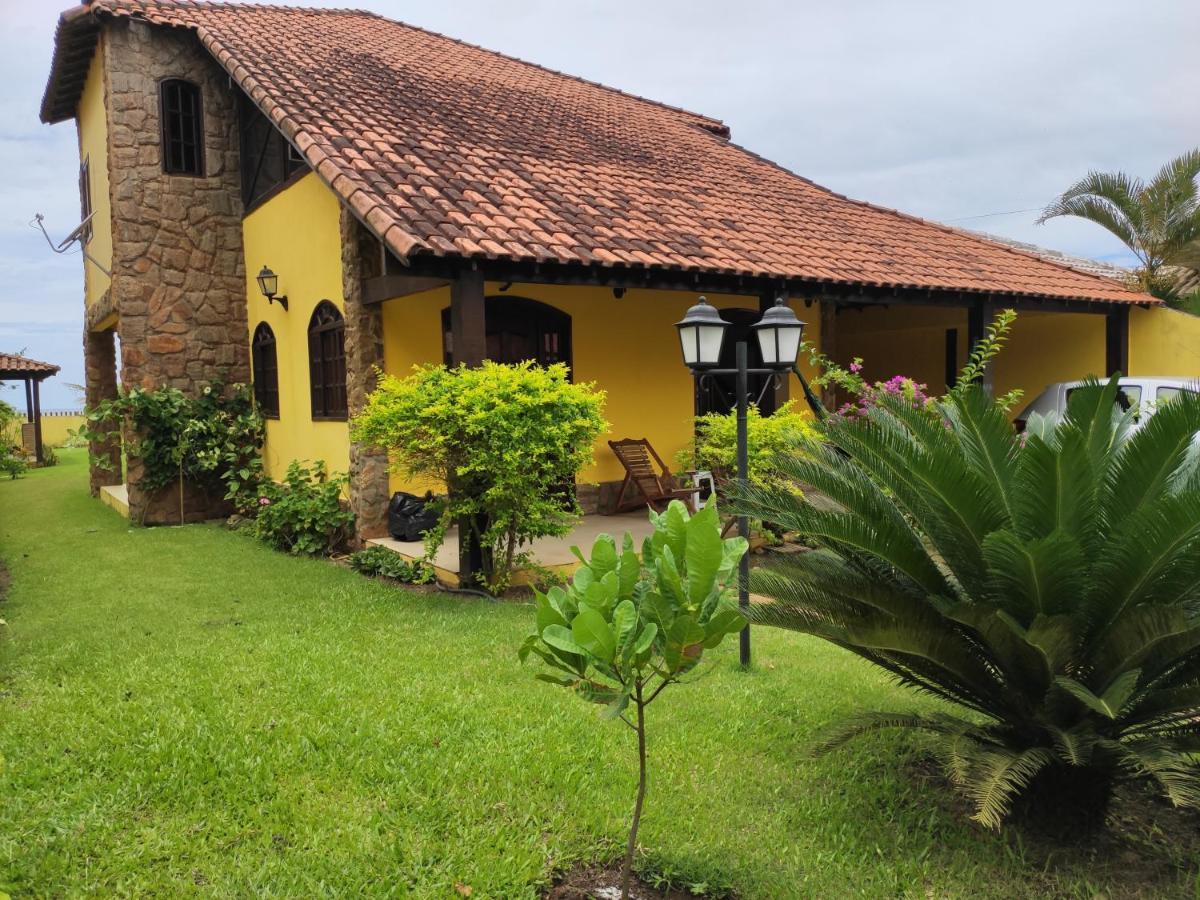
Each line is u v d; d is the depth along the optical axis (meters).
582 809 3.59
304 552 9.40
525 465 6.79
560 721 4.47
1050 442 4.22
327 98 10.20
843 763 4.16
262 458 12.55
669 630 2.44
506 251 7.37
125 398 11.48
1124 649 3.08
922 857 3.35
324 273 9.82
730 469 8.78
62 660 5.41
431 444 6.71
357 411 8.94
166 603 7.02
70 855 3.16
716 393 12.20
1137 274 16.89
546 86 15.26
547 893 3.07
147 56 11.84
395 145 9.33
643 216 9.73
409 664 5.33
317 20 14.41
